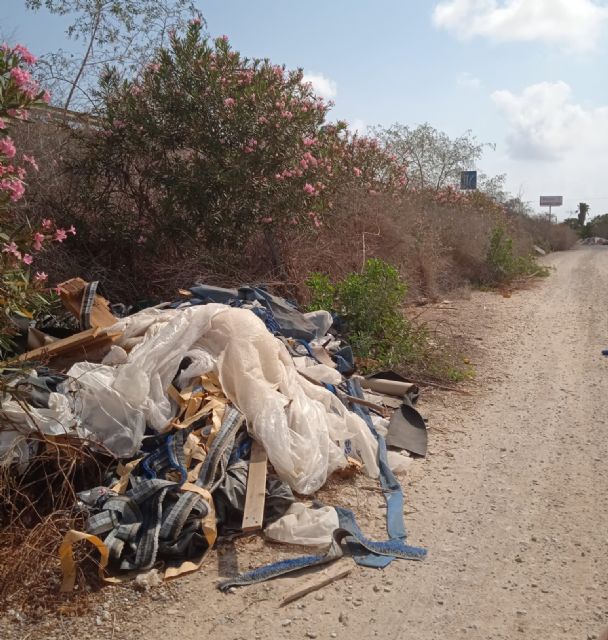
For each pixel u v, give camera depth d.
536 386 7.83
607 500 4.87
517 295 15.34
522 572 3.98
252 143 8.50
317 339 7.18
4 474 4.05
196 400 4.88
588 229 62.38
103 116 8.74
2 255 4.25
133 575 3.82
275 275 9.24
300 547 4.21
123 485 4.25
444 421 6.62
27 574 3.72
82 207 8.51
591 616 3.55
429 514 4.73
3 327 4.56
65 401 4.48
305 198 9.02
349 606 3.66
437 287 13.89
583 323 11.70
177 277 8.35
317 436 4.96
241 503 4.38
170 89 8.62
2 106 4.09
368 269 8.89
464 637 3.41
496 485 5.18
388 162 13.65
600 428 6.36
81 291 5.61
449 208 17.88
